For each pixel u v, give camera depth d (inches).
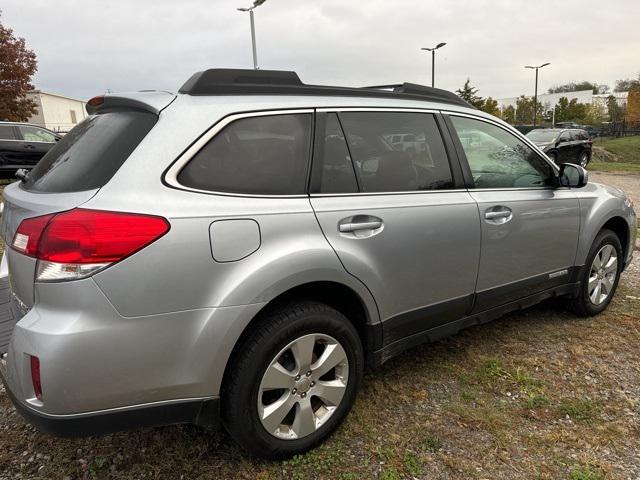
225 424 86.4
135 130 80.9
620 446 96.5
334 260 90.4
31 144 521.0
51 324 70.6
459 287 114.8
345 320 94.3
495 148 127.1
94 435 74.2
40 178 89.2
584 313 155.6
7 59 939.3
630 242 166.9
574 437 98.8
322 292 98.0
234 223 80.5
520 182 131.3
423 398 112.1
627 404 110.1
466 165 118.0
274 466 90.8
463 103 127.6
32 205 78.5
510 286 127.6
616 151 1496.1
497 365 125.9
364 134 101.9
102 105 97.3
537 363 127.8
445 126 116.9
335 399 95.7
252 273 81.0
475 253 115.7
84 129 93.5
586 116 2313.0
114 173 75.4
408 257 102.7
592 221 147.1
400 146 107.1
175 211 75.9
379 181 101.8
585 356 131.9
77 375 70.2
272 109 90.5
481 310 123.3
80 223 70.5
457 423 103.3
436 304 111.3
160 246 73.7
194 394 79.9
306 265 86.3
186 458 93.0
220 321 78.6
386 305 101.3
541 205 131.0
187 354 77.5
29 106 1022.4
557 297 160.4
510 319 157.6
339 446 96.0
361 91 105.0
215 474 89.1
